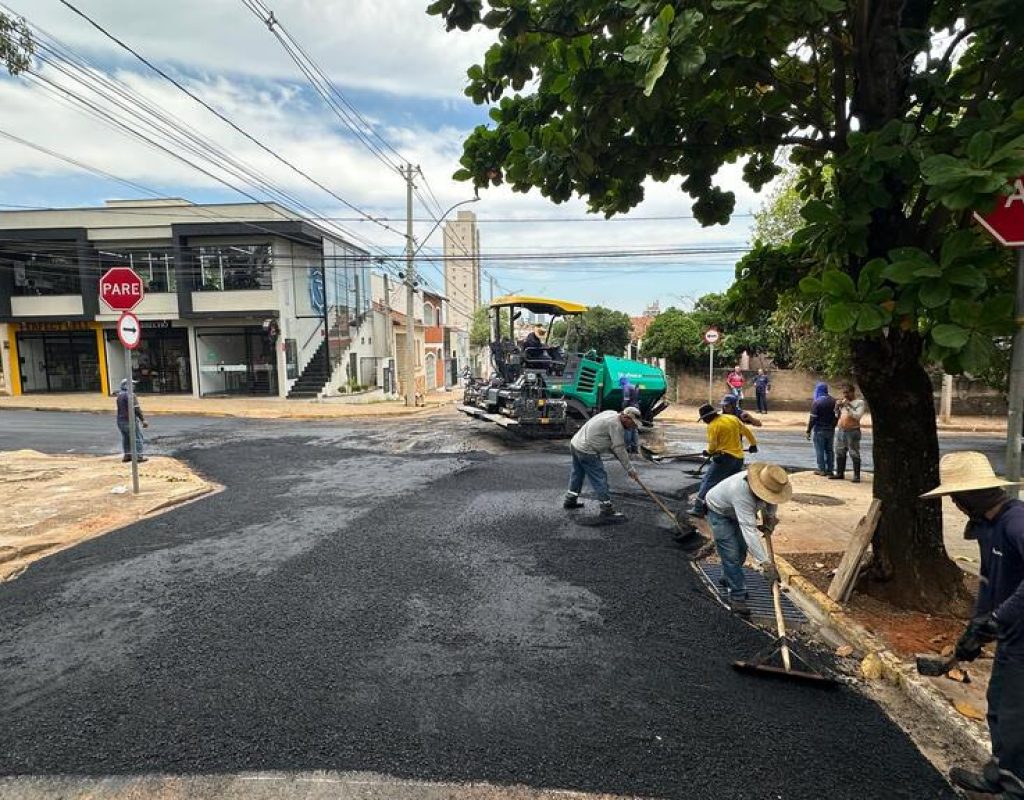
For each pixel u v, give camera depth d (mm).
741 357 21453
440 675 3502
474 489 8305
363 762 2758
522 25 3691
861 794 2604
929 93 3924
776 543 5973
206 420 18109
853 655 3842
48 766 2736
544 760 2783
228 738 2924
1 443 13336
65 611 4391
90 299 24281
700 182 4684
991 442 13789
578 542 5961
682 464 10414
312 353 25641
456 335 50000
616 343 33719
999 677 2494
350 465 10305
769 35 3480
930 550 4297
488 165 4785
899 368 4207
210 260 23812
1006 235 2973
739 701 3289
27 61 6004
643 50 3072
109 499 7746
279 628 4090
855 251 3443
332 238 25844
